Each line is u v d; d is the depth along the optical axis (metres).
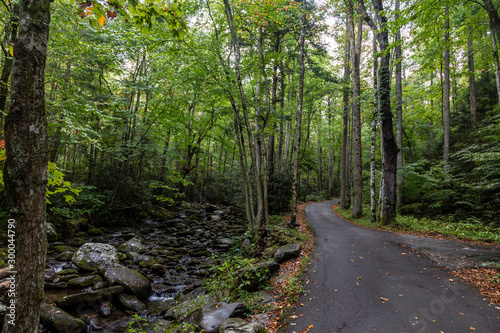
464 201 13.68
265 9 12.08
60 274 6.98
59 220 10.74
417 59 19.22
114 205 14.45
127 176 16.05
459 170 15.43
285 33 17.56
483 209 13.20
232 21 11.62
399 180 17.84
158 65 13.16
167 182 21.31
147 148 14.20
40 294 2.13
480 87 19.50
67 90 8.79
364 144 30.80
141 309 6.09
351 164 27.31
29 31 2.11
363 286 5.60
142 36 11.23
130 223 15.30
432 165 18.27
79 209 11.88
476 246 8.52
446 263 6.84
